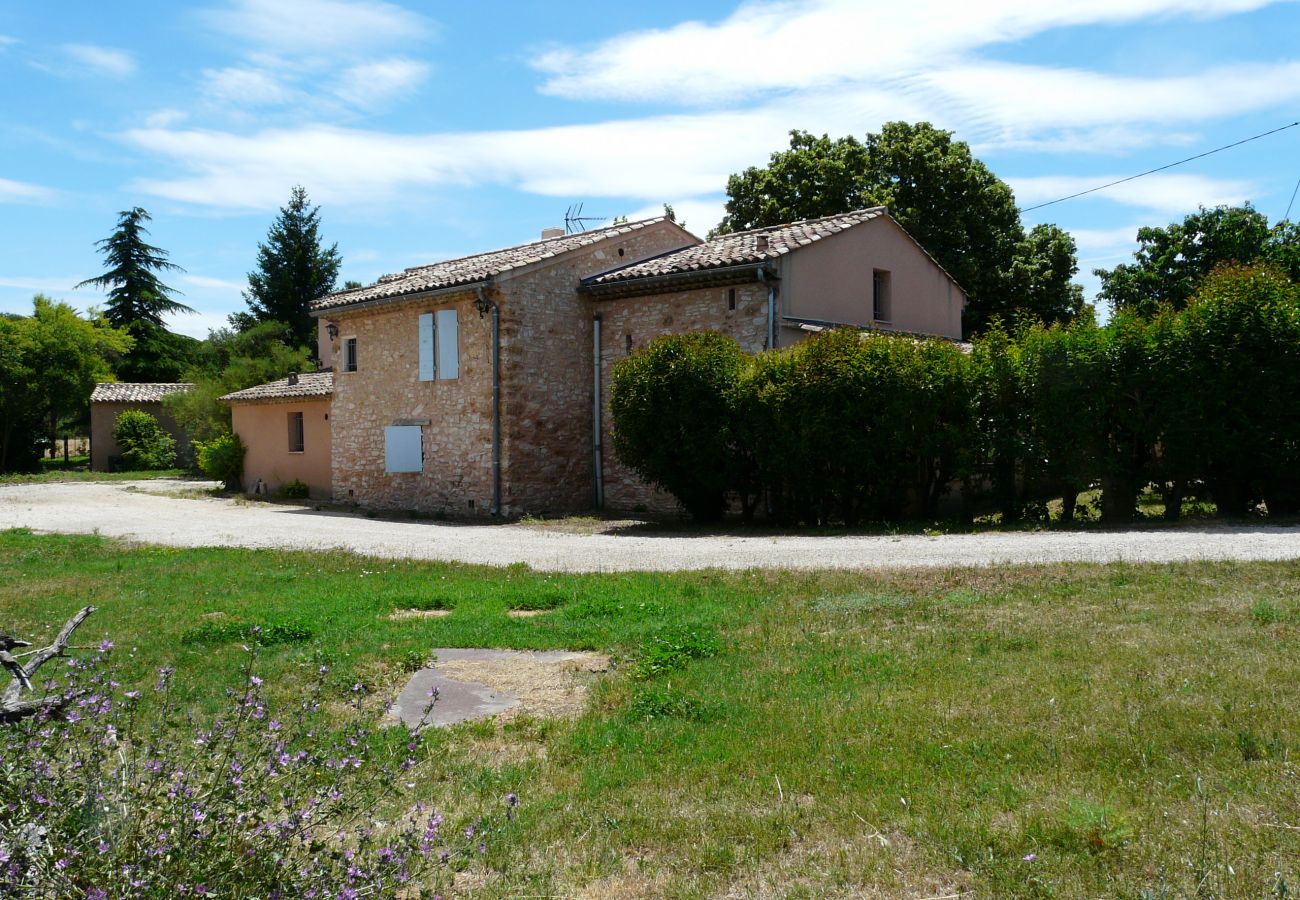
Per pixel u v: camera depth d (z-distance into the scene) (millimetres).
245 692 3930
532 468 19172
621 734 5410
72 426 46750
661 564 11539
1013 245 28750
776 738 5176
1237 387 12312
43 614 9406
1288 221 23141
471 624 8281
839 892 3594
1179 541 10617
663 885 3725
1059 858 3693
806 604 8453
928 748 4859
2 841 2709
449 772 4980
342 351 22875
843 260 18844
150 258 52719
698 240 22922
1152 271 24656
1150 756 4555
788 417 14688
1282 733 4684
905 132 29688
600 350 20062
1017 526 13359
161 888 2689
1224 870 3502
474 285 18688
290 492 25875
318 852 3168
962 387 14000
